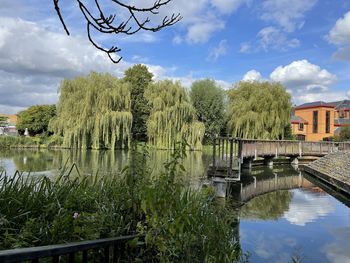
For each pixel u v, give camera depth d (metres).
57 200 3.34
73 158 21.41
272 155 22.34
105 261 2.20
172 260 3.11
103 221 3.10
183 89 30.80
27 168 15.22
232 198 10.80
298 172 20.92
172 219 2.87
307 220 8.87
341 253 6.38
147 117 33.31
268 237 7.27
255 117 29.55
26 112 48.38
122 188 3.87
